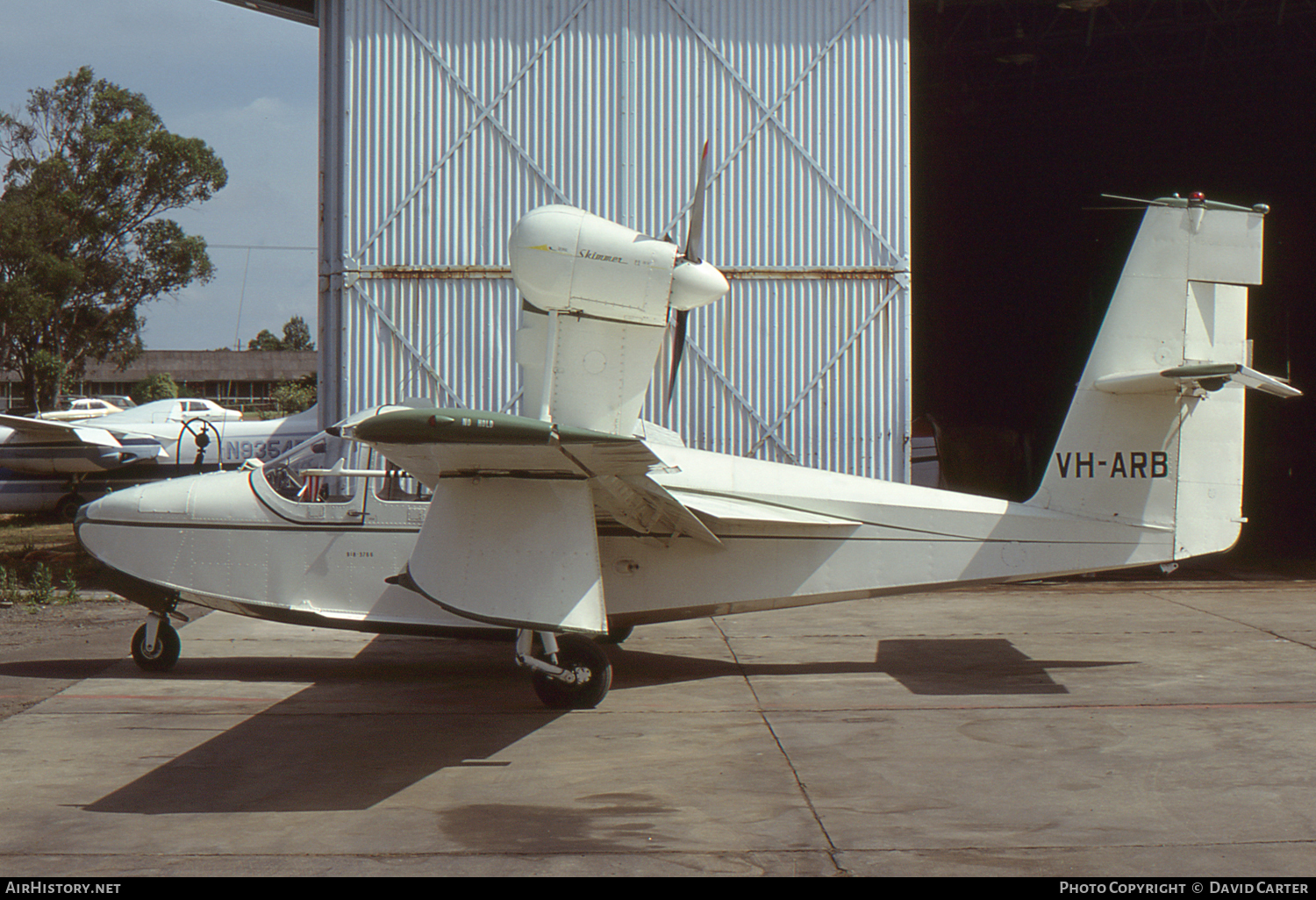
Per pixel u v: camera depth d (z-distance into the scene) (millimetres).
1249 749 5652
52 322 44188
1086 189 24891
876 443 11938
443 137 11898
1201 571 14000
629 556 7625
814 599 7648
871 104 11922
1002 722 6293
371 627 7504
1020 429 27250
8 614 10680
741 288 11938
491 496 6316
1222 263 7469
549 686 6691
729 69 11945
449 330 11898
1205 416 7496
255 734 6082
